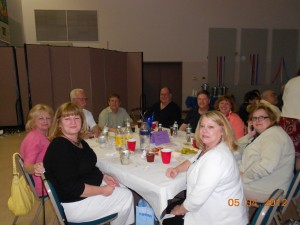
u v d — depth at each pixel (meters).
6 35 6.23
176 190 1.46
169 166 1.69
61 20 7.68
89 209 1.52
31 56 5.48
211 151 1.30
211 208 1.29
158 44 8.28
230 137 1.37
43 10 7.55
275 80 8.89
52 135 1.60
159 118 3.42
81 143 1.67
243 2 8.34
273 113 1.81
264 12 8.48
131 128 2.70
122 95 7.11
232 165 1.28
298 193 1.70
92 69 6.14
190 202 1.29
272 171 1.67
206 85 8.42
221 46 8.51
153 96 8.75
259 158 1.77
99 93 6.40
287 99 2.46
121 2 7.87
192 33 8.34
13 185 1.79
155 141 2.16
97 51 6.25
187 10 8.20
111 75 6.73
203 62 8.54
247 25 8.50
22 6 7.45
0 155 4.09
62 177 1.40
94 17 7.82
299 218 1.96
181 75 8.63
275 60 8.79
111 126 3.26
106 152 2.01
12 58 5.68
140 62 7.10
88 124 2.92
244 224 1.31
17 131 5.76
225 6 8.30
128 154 1.74
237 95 8.82
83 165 1.54
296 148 2.39
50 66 5.70
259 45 8.64
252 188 1.77
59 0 7.59
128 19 8.00
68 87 5.96
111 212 1.60
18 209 1.79
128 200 1.68
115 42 8.05
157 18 8.13
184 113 8.62
